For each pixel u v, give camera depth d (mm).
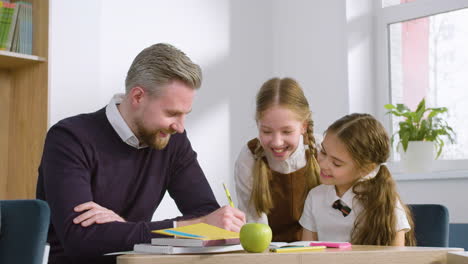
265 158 1950
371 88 3434
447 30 3238
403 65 3393
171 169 1741
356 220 1710
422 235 1746
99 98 2707
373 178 1747
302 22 3543
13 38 2436
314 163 1930
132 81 1562
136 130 1584
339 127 1764
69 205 1388
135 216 1633
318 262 1075
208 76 3303
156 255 1068
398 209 1702
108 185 1574
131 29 2977
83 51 2650
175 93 1519
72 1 2621
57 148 1492
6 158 2551
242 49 3510
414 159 3084
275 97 1770
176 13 3186
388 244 1657
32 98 2488
